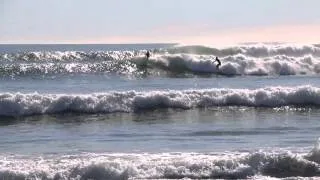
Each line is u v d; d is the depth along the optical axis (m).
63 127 48.09
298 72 102.06
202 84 82.69
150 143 40.34
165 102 57.59
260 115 53.62
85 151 37.50
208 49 111.19
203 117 52.66
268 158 31.19
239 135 43.38
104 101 56.28
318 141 36.78
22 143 40.88
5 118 52.66
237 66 100.12
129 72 98.81
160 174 29.73
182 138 42.28
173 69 100.19
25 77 92.44
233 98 58.94
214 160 31.11
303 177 29.34
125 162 31.00
